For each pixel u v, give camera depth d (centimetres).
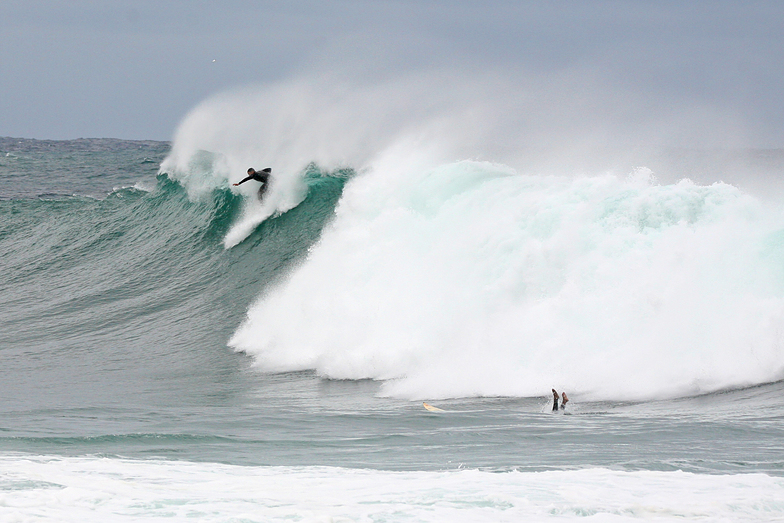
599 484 3447
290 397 6594
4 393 6962
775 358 6003
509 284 7331
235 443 4684
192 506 3098
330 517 2964
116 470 3791
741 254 6638
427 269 8125
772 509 3077
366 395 6550
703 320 6341
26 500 3120
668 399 5759
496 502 3175
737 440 4462
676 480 3516
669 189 7375
